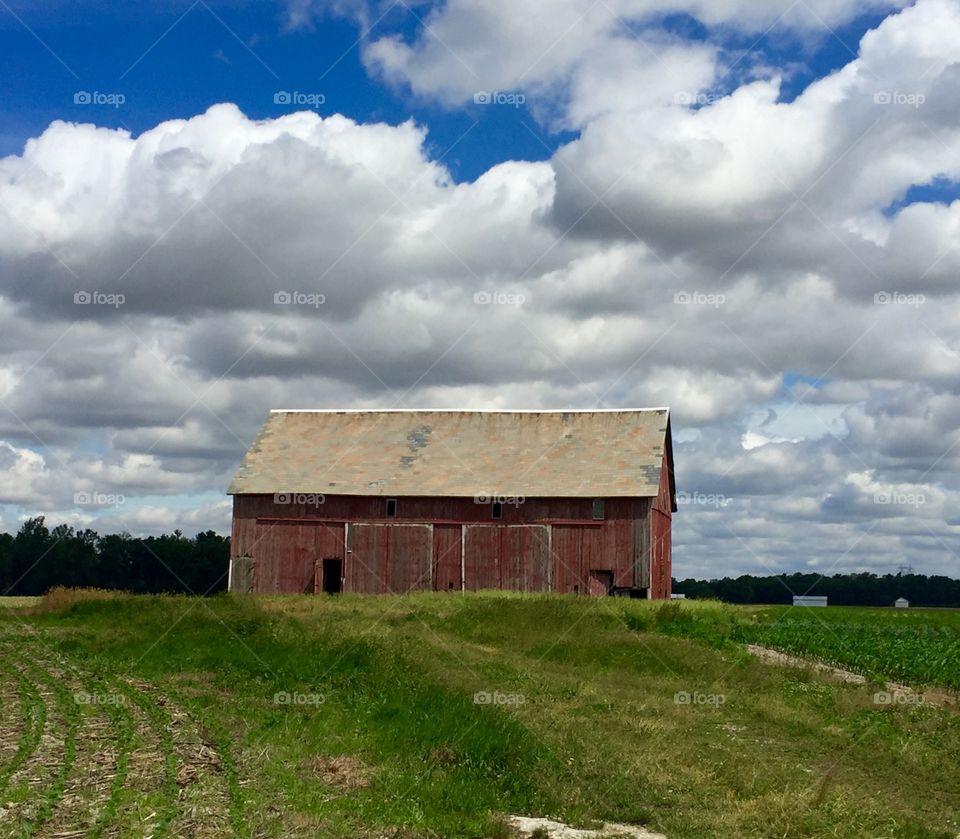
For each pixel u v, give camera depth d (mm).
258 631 28031
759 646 34344
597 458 52062
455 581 51062
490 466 52844
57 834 11164
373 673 22000
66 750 15125
